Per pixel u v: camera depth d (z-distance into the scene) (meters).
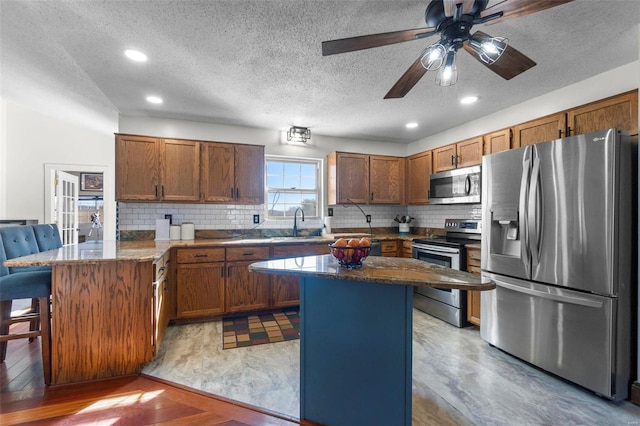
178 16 1.68
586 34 1.86
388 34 1.42
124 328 2.04
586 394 1.89
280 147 3.99
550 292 2.07
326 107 3.11
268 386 1.95
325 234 4.04
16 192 4.53
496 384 2.00
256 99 2.89
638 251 1.83
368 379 1.49
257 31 1.82
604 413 1.71
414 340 2.70
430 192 3.88
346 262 1.57
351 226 4.46
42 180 4.66
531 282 2.21
